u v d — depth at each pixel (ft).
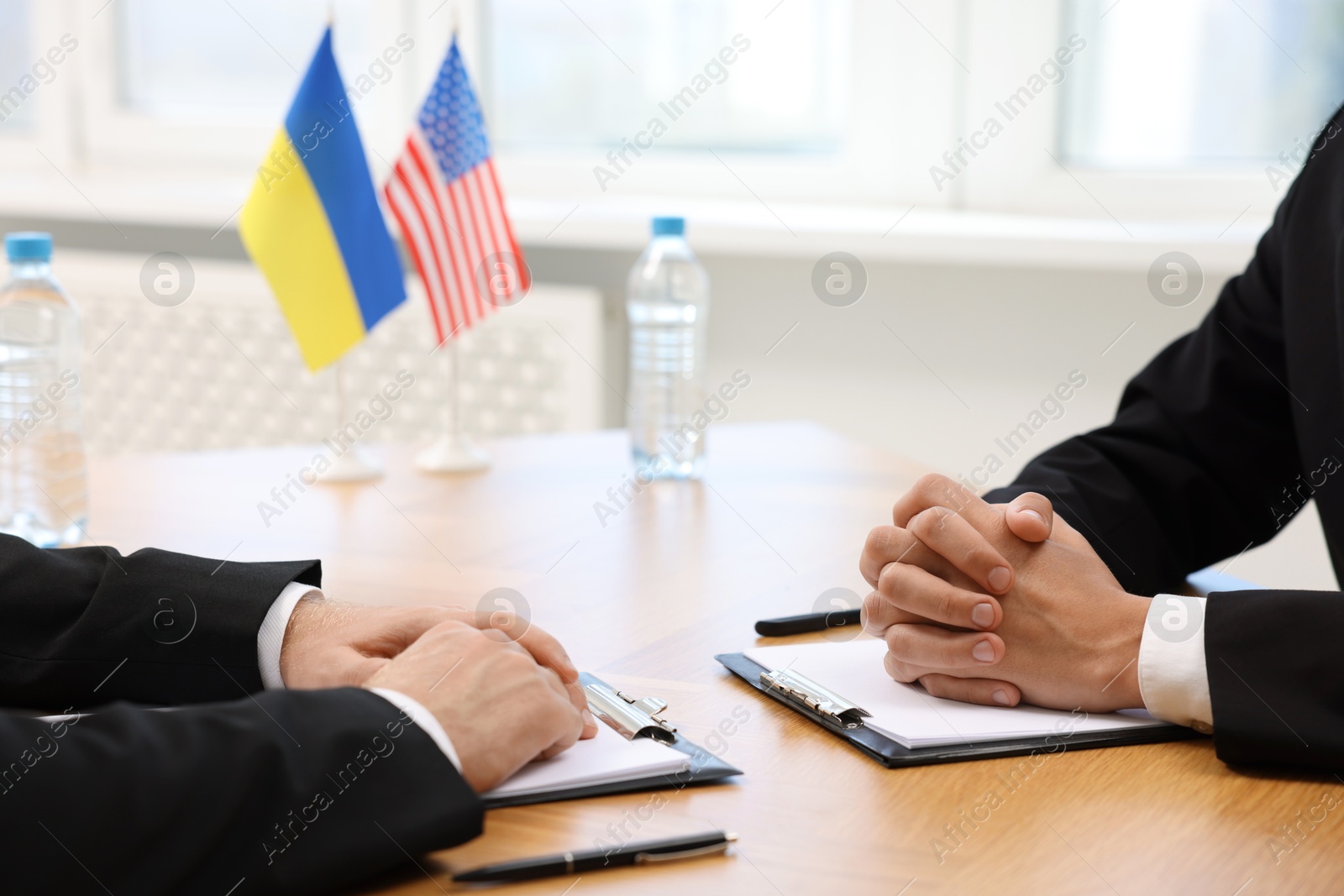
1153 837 2.21
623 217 8.15
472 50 9.09
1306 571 7.13
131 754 2.06
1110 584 2.89
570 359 8.38
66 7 9.98
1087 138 7.95
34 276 4.69
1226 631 2.64
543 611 3.53
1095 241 7.11
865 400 8.14
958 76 8.09
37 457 4.39
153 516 4.47
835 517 4.54
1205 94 7.63
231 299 9.02
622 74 8.96
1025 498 3.07
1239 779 2.46
